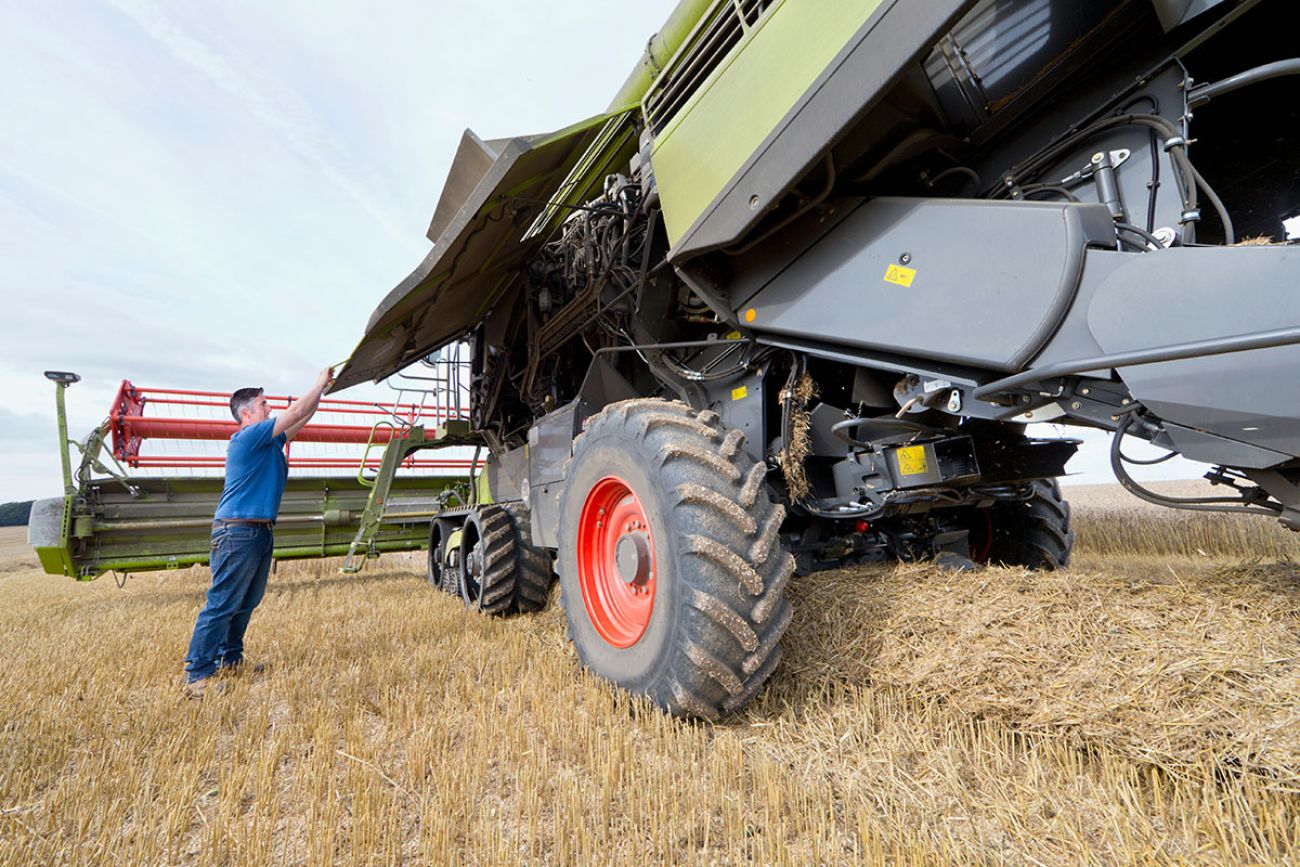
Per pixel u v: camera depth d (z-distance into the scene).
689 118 2.50
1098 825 1.49
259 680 3.19
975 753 1.85
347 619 4.75
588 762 1.93
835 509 2.74
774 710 2.27
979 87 2.15
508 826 1.65
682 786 1.78
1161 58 1.82
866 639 2.35
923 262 1.93
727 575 2.08
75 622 5.37
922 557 3.02
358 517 7.62
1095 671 1.84
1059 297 1.60
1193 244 1.67
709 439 2.35
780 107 2.09
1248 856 1.33
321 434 8.23
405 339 4.67
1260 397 1.31
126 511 6.45
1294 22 1.73
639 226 3.40
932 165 2.32
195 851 1.63
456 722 2.37
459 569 5.27
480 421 5.69
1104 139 1.91
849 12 1.87
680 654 2.11
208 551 6.86
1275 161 2.10
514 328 4.92
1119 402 1.59
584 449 2.90
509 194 3.12
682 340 3.45
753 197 2.18
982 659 2.04
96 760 2.19
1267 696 1.58
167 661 3.66
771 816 1.61
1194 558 6.52
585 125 2.91
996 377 1.81
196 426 7.30
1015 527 3.58
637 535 2.49
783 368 2.91
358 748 2.09
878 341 2.04
